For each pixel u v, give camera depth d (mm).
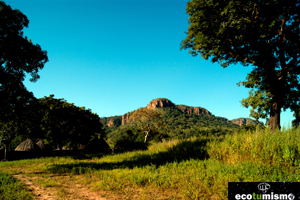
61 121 35781
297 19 11336
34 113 13211
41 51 13023
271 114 12453
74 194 5371
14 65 11609
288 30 11656
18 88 11484
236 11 11305
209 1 11664
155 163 9523
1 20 10711
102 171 8695
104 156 17750
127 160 12500
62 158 17219
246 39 12070
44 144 36469
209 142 10539
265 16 11438
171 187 5312
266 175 4918
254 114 15055
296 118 13117
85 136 39250
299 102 13164
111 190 5582
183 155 10188
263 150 6801
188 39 14828
